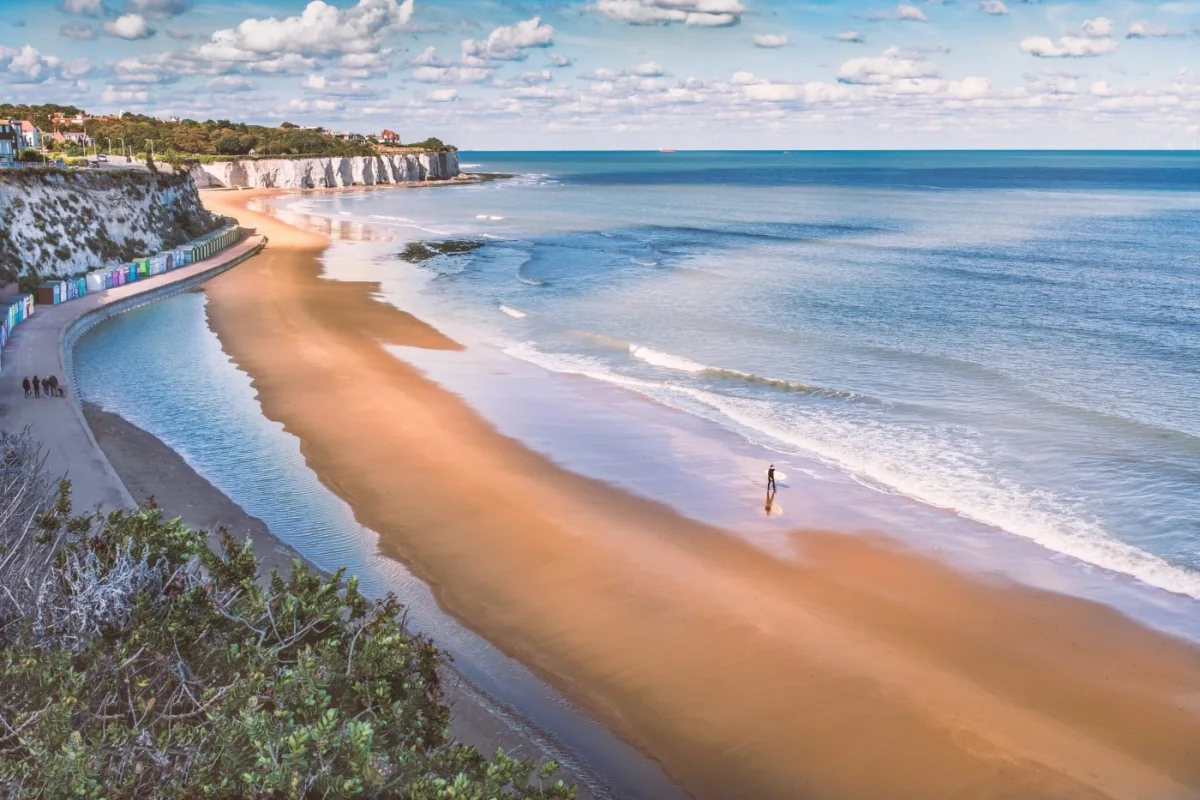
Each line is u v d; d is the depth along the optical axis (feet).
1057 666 63.72
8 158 280.31
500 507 88.28
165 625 35.68
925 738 56.18
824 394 127.34
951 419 116.37
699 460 102.37
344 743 31.14
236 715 32.50
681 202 531.09
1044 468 99.66
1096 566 77.97
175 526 43.21
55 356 137.59
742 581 74.90
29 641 34.47
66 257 208.74
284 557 76.13
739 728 56.95
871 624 68.69
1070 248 296.71
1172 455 102.94
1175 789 52.29
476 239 323.37
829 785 52.42
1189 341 160.25
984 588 74.18
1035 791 51.98
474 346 156.04
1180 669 63.46
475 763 35.53
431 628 67.21
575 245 305.32
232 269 245.65
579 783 50.85
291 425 111.45
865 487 94.99
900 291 212.23
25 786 28.48
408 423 112.47
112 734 30.12
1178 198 557.74
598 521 85.66
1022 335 165.27
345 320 175.94
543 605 70.90
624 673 62.39
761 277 233.14
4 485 53.52
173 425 110.93
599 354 150.82
